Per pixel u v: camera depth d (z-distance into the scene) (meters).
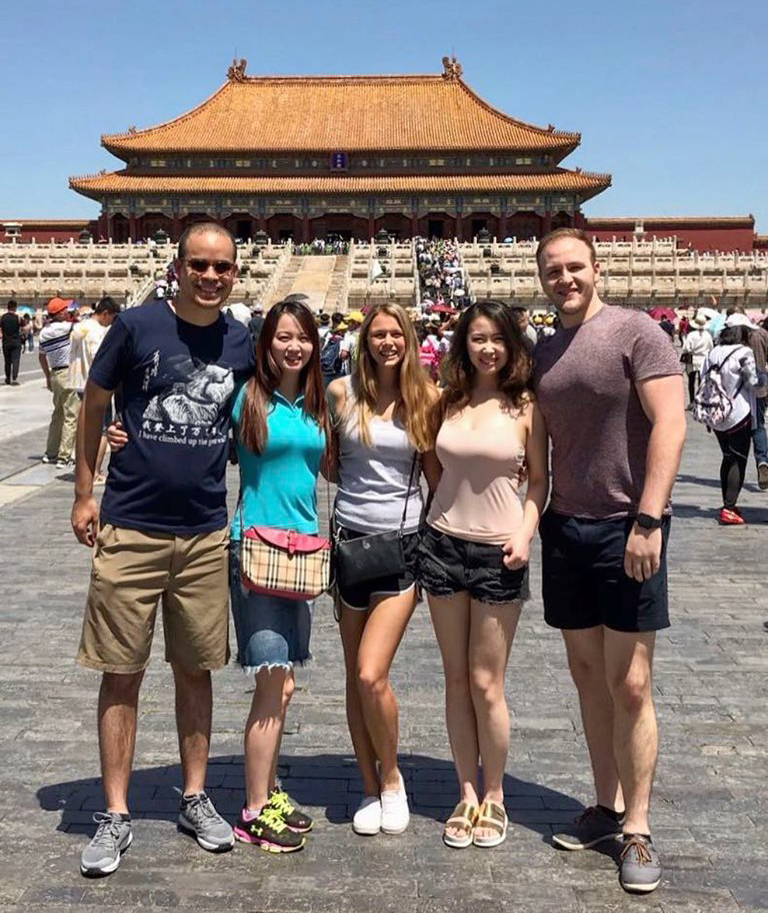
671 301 35.53
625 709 2.82
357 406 3.09
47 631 4.87
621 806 3.02
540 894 2.68
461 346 3.05
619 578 2.80
